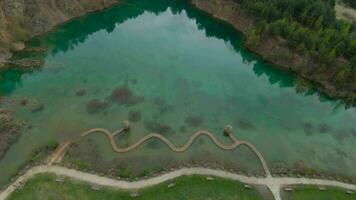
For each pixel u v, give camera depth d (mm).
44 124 60719
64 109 64750
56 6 92875
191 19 109812
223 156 58594
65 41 87125
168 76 79375
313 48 81500
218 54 92375
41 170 51781
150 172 53688
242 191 51906
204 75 81875
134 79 76500
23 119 61094
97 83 73375
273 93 78250
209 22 107688
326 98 77812
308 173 57219
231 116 68938
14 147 55562
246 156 59219
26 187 48781
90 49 86000
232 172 55375
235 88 78375
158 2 117438
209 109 70125
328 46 80062
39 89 69312
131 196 49031
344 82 77062
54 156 54500
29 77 72562
